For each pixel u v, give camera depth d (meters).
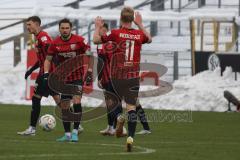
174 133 43.00
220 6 98.50
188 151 33.38
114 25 86.94
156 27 95.81
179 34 95.56
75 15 85.12
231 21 80.94
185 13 83.25
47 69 38.06
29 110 59.97
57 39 37.91
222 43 84.50
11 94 71.06
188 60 84.06
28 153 31.48
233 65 68.94
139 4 101.81
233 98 60.50
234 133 43.22
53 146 34.47
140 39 34.47
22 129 44.03
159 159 30.08
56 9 86.31
